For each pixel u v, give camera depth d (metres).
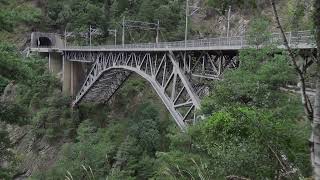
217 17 66.69
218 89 16.22
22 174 51.25
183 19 74.94
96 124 57.91
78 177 28.33
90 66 67.50
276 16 7.22
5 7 16.83
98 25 86.38
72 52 64.50
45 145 56.00
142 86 62.50
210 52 26.47
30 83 18.14
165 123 47.69
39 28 89.81
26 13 16.98
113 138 46.31
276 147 10.82
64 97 61.78
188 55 28.22
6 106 17.25
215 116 12.62
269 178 10.72
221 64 25.05
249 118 11.33
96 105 62.34
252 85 14.95
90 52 55.88
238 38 22.78
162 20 75.31
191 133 20.38
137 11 87.19
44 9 93.44
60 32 92.25
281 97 14.46
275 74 15.20
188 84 26.61
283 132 11.07
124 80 53.25
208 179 12.59
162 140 43.56
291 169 10.22
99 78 50.56
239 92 15.12
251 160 10.94
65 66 66.75
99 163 30.80
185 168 16.00
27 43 85.69
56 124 57.81
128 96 62.66
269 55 17.20
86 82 57.03
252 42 17.45
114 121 57.16
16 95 61.41
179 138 22.62
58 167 34.66
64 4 95.81
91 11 87.31
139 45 38.88
